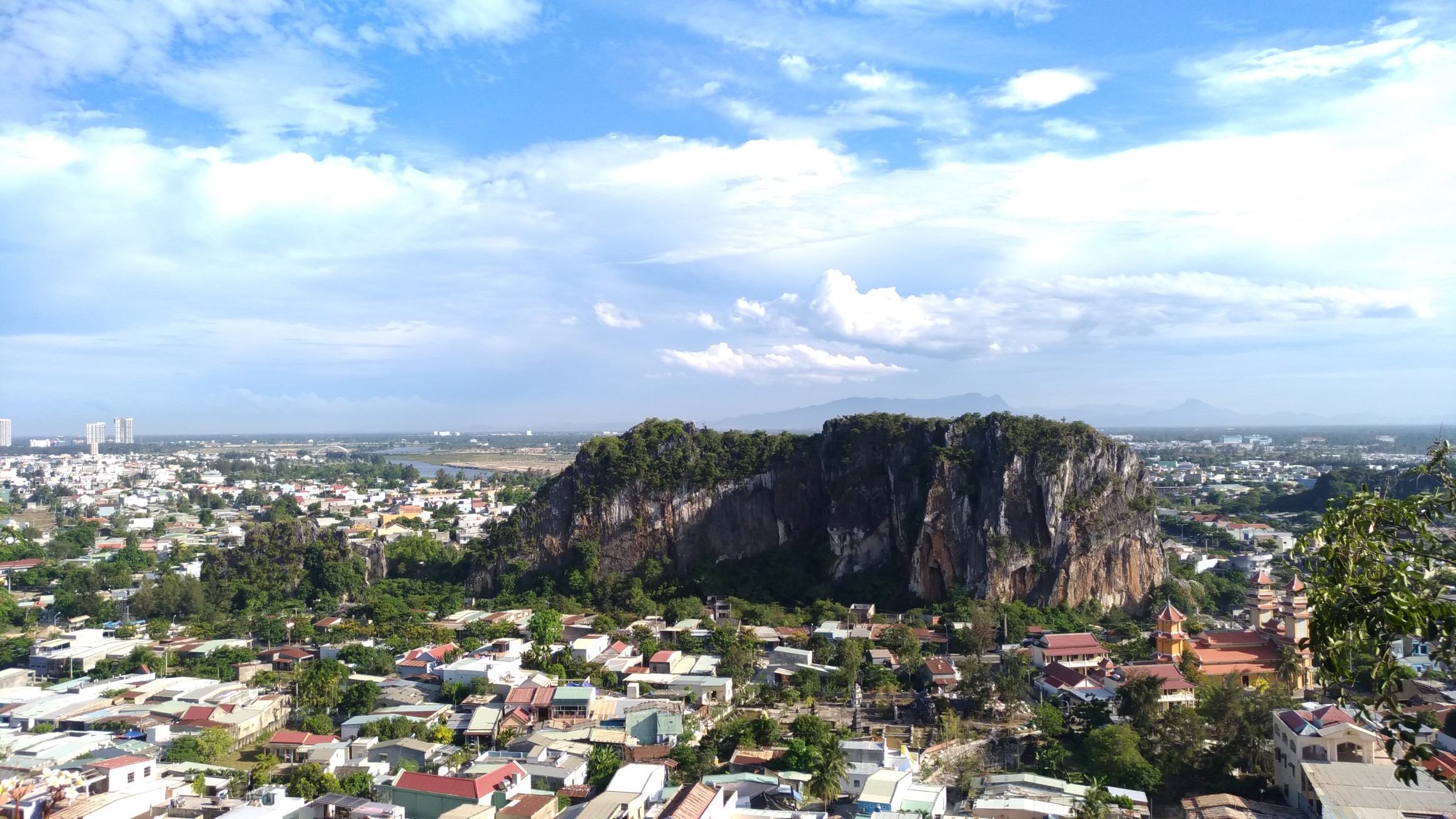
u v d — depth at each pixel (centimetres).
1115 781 7812
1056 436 16275
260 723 9744
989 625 12950
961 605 14562
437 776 7400
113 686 10656
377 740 8894
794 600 16512
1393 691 2300
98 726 9356
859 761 8181
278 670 12119
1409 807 6544
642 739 8938
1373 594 2331
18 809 5303
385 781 7744
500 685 10600
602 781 7881
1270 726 7969
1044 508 15638
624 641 13212
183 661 12400
